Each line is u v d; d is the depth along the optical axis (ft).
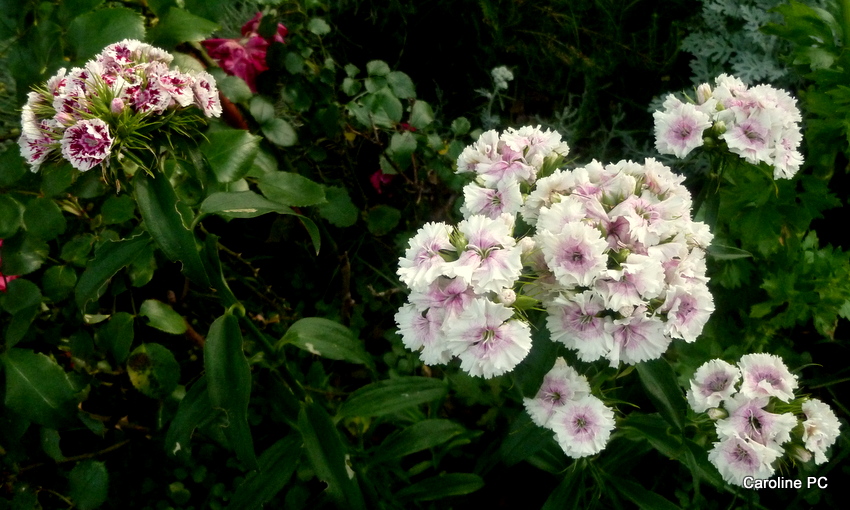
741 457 0.82
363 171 1.49
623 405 1.13
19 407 0.93
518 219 0.92
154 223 0.76
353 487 0.88
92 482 1.02
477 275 0.72
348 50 1.73
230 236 1.46
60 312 1.08
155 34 0.98
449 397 1.29
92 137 0.71
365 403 0.99
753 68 1.49
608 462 1.04
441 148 1.37
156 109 0.75
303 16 1.36
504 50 1.69
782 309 1.32
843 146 1.32
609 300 0.74
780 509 1.20
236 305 0.84
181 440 0.85
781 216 1.26
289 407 0.96
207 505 1.19
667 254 0.76
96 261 0.80
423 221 1.45
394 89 1.35
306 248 1.44
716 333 1.29
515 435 0.93
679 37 1.57
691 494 1.18
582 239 0.72
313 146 1.40
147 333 1.23
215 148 0.92
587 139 1.68
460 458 1.24
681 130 0.95
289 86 1.33
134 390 1.12
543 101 1.73
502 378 1.09
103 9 0.94
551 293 0.78
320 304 1.42
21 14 0.97
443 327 0.74
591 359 0.76
